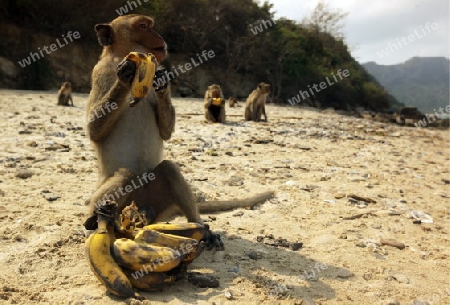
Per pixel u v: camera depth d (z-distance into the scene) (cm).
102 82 133
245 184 220
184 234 124
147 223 129
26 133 308
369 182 249
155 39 140
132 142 138
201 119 485
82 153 257
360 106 1459
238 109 730
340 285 123
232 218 171
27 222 150
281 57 1250
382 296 119
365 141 430
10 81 830
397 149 401
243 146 327
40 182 197
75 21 919
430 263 143
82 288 112
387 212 191
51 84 871
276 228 163
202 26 1140
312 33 1548
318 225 169
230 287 117
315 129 476
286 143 359
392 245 154
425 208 206
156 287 111
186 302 108
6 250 131
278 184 224
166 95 133
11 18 873
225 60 1191
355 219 180
